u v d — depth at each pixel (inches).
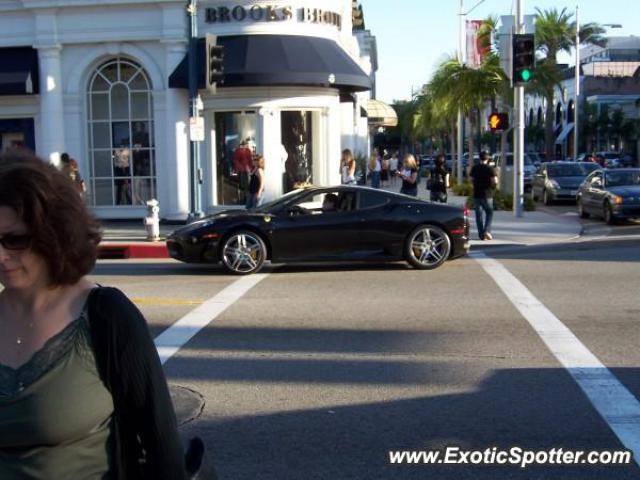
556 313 399.2
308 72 797.2
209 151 843.4
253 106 828.0
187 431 242.5
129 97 863.1
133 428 98.2
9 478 93.6
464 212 566.3
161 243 690.8
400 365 310.3
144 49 845.8
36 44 850.1
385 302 436.5
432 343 343.3
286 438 236.7
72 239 97.5
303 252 549.6
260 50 802.8
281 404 266.7
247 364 315.6
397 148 3479.3
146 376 96.2
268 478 208.8
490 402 265.3
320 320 392.8
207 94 831.7
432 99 1480.1
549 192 1211.9
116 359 95.1
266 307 427.5
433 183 845.2
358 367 308.7
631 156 2726.4
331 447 229.6
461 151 1497.3
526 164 1833.2
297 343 347.6
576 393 273.0
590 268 546.9
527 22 957.8
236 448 229.5
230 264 547.2
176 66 834.2
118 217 875.4
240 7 815.7
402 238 554.9
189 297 461.7
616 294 447.5
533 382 285.6
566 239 734.5
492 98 1262.3
